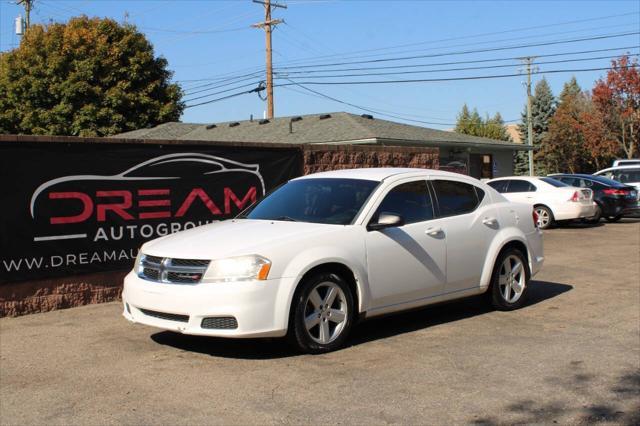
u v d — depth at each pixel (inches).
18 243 314.2
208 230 259.1
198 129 1199.6
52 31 1342.3
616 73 1831.9
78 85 1280.8
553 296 349.4
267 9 1211.9
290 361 229.5
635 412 182.7
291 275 228.2
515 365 224.4
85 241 336.8
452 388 201.2
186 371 220.5
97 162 341.1
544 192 737.6
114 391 203.2
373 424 173.8
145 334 273.3
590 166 2363.4
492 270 301.3
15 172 313.3
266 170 422.3
